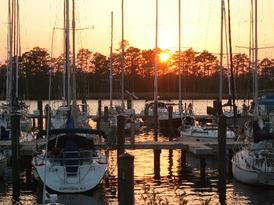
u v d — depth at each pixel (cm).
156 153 2703
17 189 2228
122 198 1242
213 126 3625
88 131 2238
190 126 3722
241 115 3766
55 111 3947
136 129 4634
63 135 2191
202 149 2525
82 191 2050
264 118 2620
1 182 2431
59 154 2133
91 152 2142
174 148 2716
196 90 10469
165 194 2152
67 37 2881
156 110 4059
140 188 2258
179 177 2538
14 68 3709
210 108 4997
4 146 2578
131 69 11644
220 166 2261
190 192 2211
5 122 3005
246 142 2483
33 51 9369
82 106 4825
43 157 2175
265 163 2188
